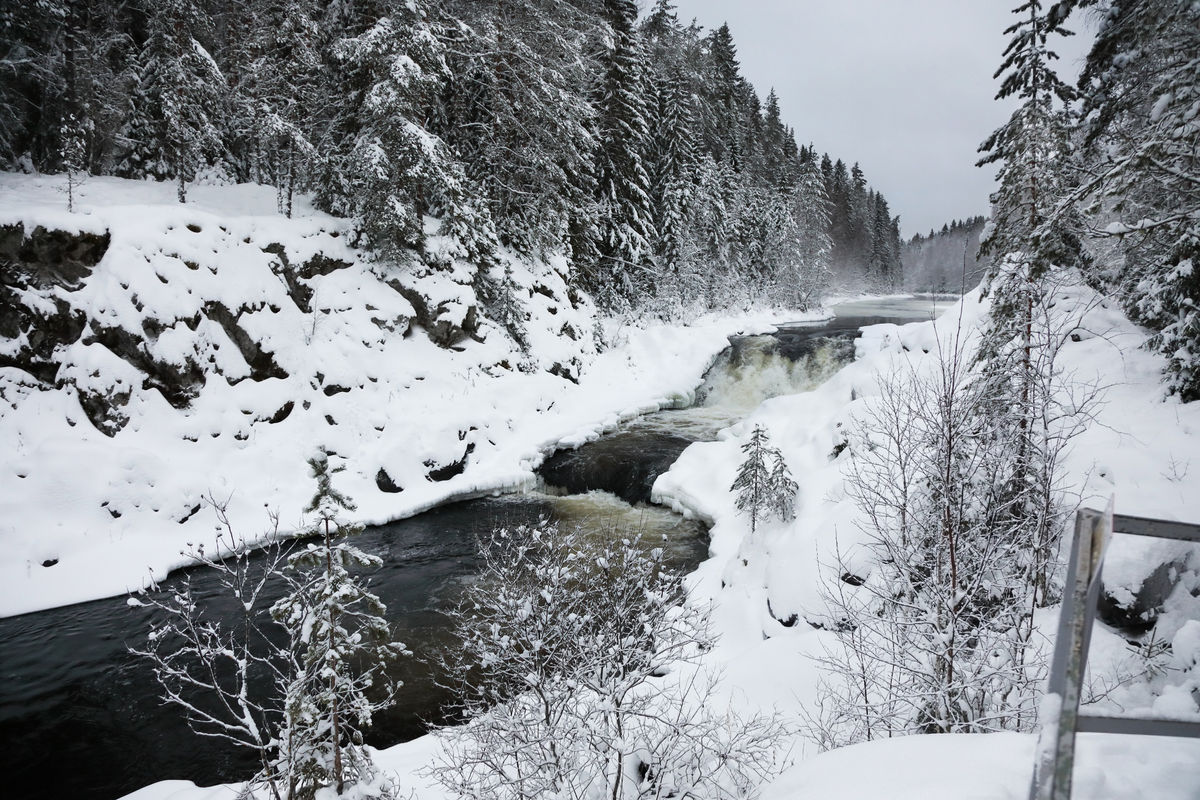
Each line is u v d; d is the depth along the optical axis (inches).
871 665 225.6
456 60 892.0
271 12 757.3
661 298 1362.0
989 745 104.6
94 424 513.7
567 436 760.3
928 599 207.0
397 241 754.8
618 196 1268.5
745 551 435.5
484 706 262.4
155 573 451.8
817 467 500.7
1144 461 306.7
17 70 695.1
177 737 306.7
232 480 543.8
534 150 939.3
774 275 2042.3
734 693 278.5
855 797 98.2
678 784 204.5
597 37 1075.3
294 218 727.7
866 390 560.1
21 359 503.8
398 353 723.4
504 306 861.8
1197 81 268.8
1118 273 438.6
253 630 392.8
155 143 747.4
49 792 274.8
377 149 685.3
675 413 909.8
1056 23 458.3
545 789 191.2
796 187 2343.8
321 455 192.5
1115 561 263.7
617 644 210.8
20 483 456.8
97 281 542.0
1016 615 198.4
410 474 615.2
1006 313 287.1
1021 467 230.2
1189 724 64.3
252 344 616.1
